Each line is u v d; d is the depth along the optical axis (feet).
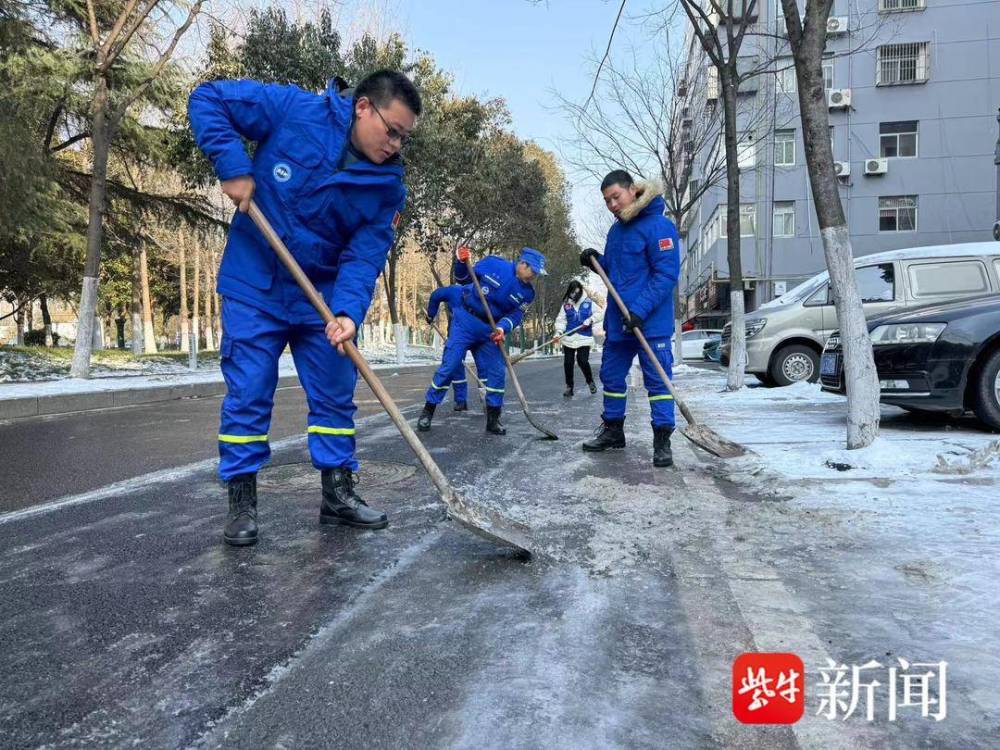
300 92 9.14
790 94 76.33
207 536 9.70
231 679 5.75
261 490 12.34
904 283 28.48
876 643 6.16
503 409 27.27
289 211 9.00
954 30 79.56
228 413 9.26
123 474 14.61
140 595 7.56
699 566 8.10
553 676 5.71
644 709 5.23
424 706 5.31
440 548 9.02
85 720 5.19
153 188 67.00
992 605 6.84
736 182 30.81
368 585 7.75
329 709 5.29
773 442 16.37
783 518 9.83
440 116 74.38
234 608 7.18
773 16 71.77
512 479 13.10
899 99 80.79
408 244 106.22
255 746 4.86
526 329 188.34
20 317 118.73
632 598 7.24
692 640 6.29
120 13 45.32
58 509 11.42
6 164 39.68
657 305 14.56
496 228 89.86
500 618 6.82
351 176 8.84
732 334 30.71
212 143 8.64
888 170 80.94
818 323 32.17
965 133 79.82
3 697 5.52
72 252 59.06
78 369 40.01
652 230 14.58
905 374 17.30
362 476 13.47
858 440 14.02
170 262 122.62
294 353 9.91
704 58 56.08
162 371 55.26
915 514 9.87
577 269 145.07
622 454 15.75
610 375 16.06
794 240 82.33
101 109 41.09
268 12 57.26
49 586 7.86
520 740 4.86
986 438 16.20
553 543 9.05
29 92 44.65
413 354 114.83
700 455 15.31
